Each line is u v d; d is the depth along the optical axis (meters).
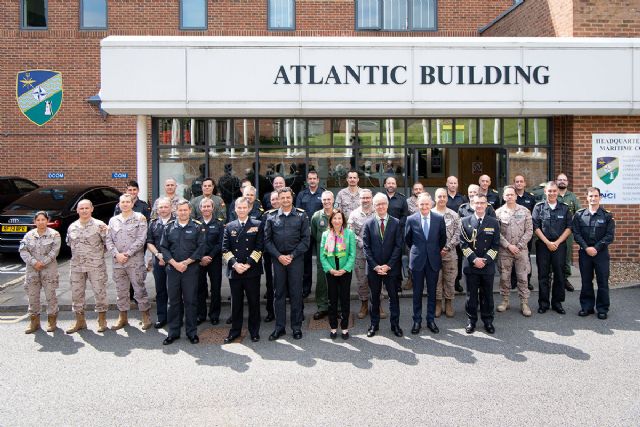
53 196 14.08
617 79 11.14
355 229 8.62
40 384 6.17
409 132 12.33
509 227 8.55
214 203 9.43
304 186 12.28
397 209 9.57
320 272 8.55
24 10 17.61
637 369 6.33
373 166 12.36
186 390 5.95
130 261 8.12
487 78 11.12
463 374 6.26
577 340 7.36
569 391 5.75
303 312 8.62
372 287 7.74
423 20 16.94
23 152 17.66
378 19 16.92
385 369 6.47
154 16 17.08
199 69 10.95
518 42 11.09
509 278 8.73
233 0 16.86
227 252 7.61
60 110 17.56
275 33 16.86
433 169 12.50
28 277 8.08
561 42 11.10
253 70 11.02
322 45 11.04
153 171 11.95
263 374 6.38
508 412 5.29
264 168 12.20
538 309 8.73
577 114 11.50
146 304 8.27
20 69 17.48
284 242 7.68
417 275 7.84
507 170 12.27
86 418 5.31
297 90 11.06
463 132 12.31
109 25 17.16
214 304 8.55
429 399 5.61
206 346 7.44
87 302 9.49
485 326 7.82
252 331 7.63
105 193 15.47
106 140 17.67
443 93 11.14
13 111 17.59
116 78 10.89
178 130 12.00
